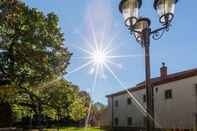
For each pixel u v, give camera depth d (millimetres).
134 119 40031
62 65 24719
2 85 22516
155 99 34062
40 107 27281
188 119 28953
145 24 6789
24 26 22391
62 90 27594
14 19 21719
